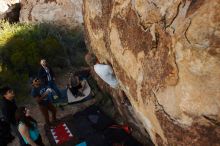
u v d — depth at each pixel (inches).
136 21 175.3
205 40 124.9
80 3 469.1
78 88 337.4
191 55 130.5
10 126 257.4
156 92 159.5
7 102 241.1
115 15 204.7
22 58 388.5
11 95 241.8
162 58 151.6
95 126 277.3
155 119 167.6
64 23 486.6
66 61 420.2
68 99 330.0
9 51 408.5
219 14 119.9
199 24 125.7
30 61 391.2
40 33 452.1
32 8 512.7
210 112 131.4
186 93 137.7
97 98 323.0
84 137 265.7
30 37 438.9
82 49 456.8
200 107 134.0
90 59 320.8
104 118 284.8
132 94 199.9
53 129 284.5
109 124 276.7
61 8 487.8
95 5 250.5
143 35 168.9
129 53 189.8
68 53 440.5
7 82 355.6
